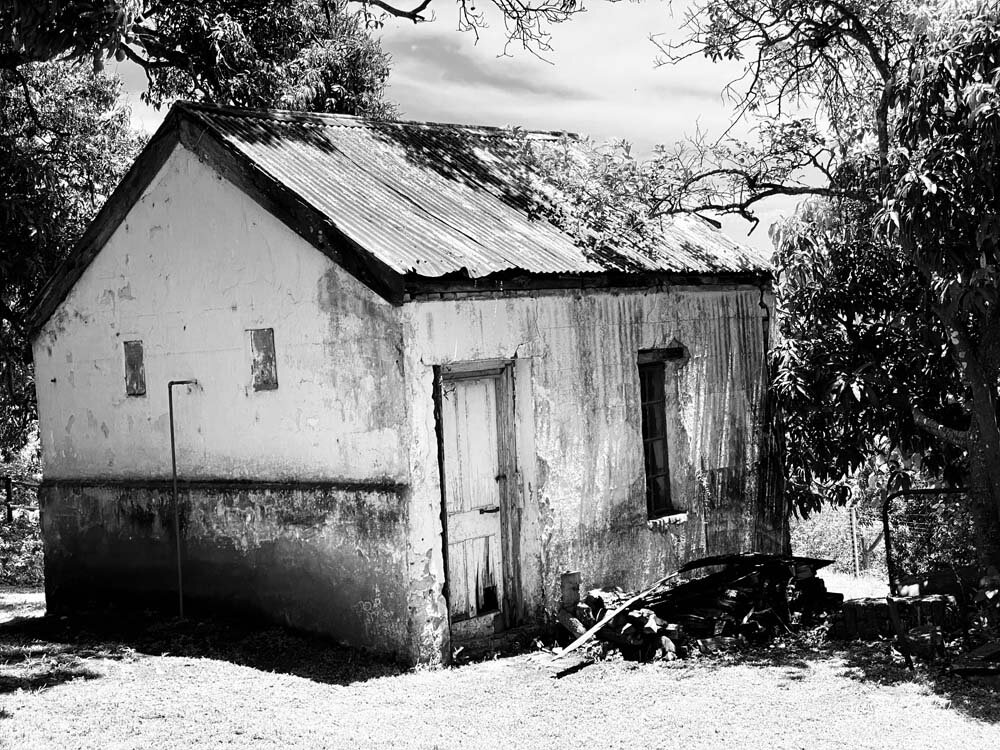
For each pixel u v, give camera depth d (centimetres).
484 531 1026
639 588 1134
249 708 811
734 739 709
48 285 1298
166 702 831
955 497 1266
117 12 1100
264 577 1057
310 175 1070
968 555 1224
